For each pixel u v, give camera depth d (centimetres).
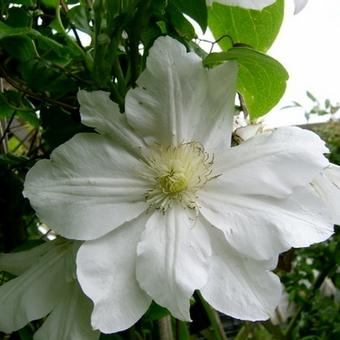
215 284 21
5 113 34
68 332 22
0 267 25
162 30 27
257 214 21
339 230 57
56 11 26
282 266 30
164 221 22
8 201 30
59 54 26
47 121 27
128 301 20
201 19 24
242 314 20
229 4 21
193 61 22
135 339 28
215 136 23
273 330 41
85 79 26
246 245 21
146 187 22
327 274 59
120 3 24
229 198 22
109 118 22
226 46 28
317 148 22
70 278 22
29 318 22
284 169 22
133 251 21
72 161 22
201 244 21
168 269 20
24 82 27
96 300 20
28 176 21
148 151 23
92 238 21
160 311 25
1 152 33
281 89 25
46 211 21
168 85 22
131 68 25
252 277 21
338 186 25
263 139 23
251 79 26
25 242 29
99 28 24
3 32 24
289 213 21
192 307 34
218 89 22
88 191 21
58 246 24
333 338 58
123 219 21
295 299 61
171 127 22
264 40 27
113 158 22
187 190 23
